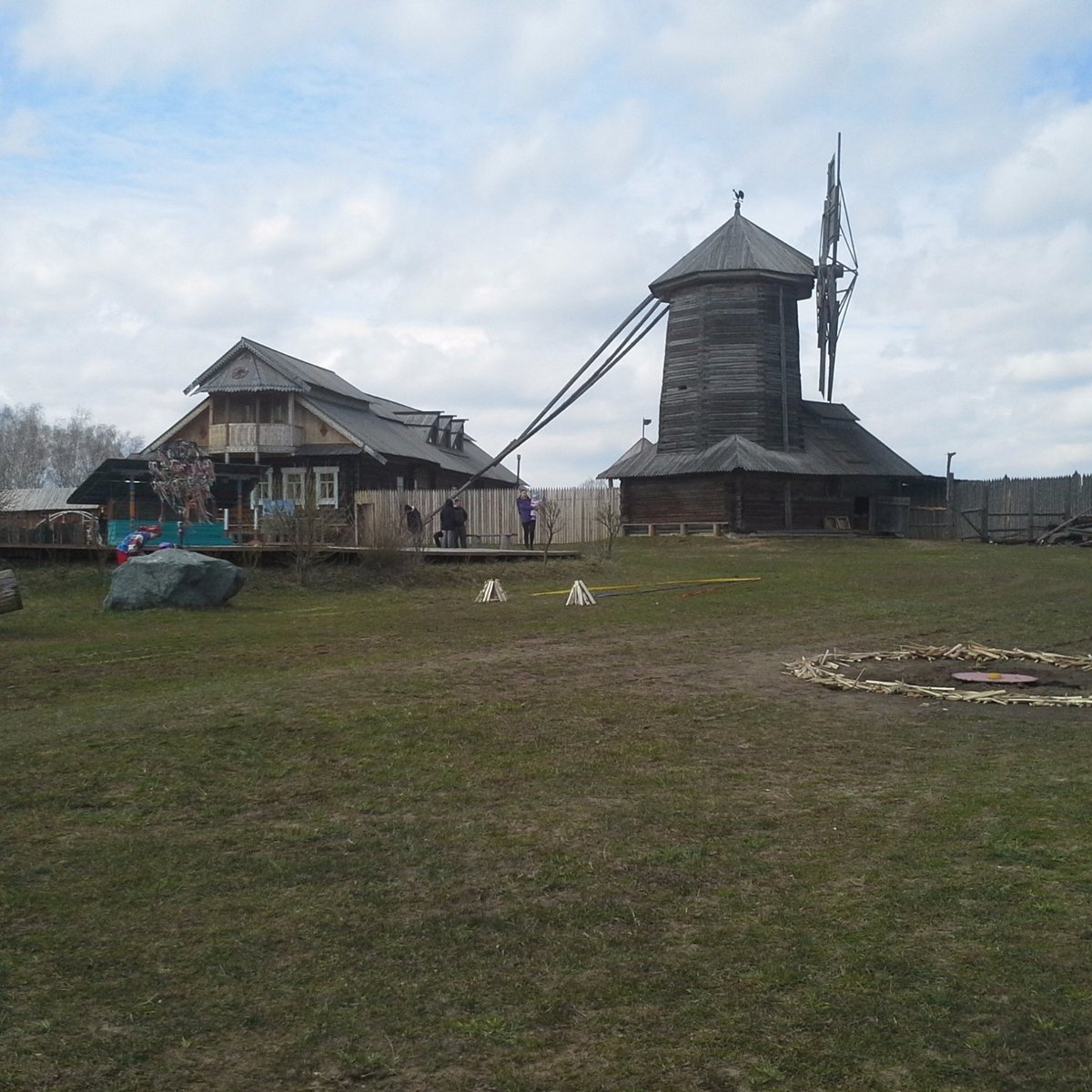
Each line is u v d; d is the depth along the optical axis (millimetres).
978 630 17188
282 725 9930
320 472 48500
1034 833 6672
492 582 22750
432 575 25953
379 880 6246
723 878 6105
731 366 41625
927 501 46938
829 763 8633
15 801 7809
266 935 5508
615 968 5027
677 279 42344
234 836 7051
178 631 17562
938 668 13562
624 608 20438
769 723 10156
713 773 8375
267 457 48719
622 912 5676
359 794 7973
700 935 5359
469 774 8430
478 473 42812
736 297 41719
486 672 13000
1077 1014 4453
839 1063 4160
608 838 6840
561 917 5633
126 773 8484
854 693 11742
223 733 9672
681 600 21766
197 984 4973
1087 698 11180
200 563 20812
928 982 4770
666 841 6754
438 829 7113
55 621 18938
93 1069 4254
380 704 10875
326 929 5562
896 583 25016
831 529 42969
